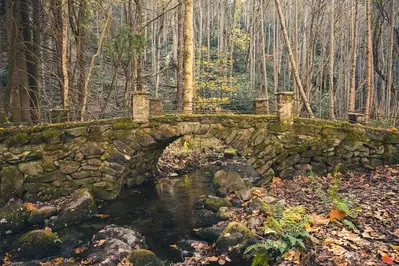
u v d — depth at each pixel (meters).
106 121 8.55
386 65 20.77
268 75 25.53
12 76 10.41
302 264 3.95
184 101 10.09
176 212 8.37
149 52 23.72
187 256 5.72
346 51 19.28
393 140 8.23
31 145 8.12
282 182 8.31
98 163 8.51
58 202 8.07
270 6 27.45
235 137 8.55
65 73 9.67
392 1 16.03
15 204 7.67
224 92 18.45
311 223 4.89
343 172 8.40
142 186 11.17
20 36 11.28
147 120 8.54
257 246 4.40
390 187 6.52
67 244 6.29
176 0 20.84
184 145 16.11
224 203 7.97
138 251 5.32
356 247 4.00
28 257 5.70
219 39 24.97
